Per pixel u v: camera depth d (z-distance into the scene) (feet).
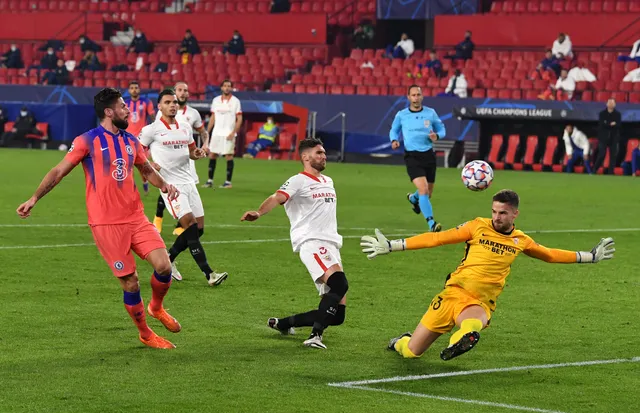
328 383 73.00
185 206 113.39
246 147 365.40
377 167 330.54
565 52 370.12
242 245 145.07
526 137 344.49
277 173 289.53
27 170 276.00
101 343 84.43
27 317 94.02
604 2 392.47
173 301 103.96
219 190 232.94
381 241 78.74
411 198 170.19
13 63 424.46
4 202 195.42
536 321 97.09
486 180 99.71
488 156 344.90
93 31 442.91
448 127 347.15
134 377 73.61
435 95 359.05
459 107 337.93
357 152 358.23
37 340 84.99
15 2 467.52
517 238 77.87
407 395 70.13
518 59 379.14
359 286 114.83
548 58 362.33
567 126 329.31
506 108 333.83
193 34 428.97
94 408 65.62
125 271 81.35
